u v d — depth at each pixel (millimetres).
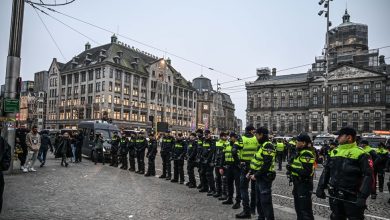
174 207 9484
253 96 108438
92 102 75250
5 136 15250
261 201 7590
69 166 20031
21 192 10938
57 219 7793
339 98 90250
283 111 101500
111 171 18328
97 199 10273
